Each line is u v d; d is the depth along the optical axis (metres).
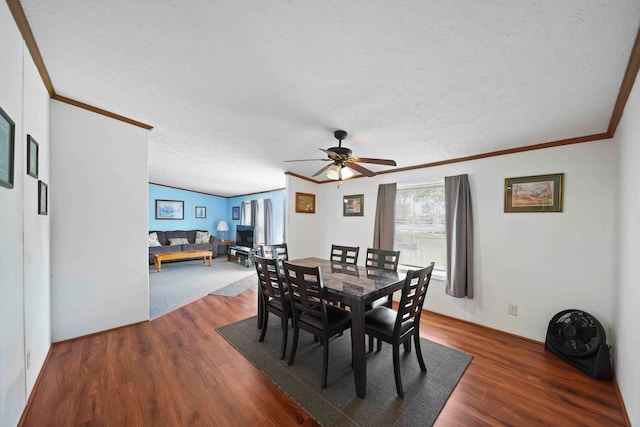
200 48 1.48
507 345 2.49
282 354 2.22
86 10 1.24
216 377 1.92
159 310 3.30
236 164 4.29
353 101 1.97
